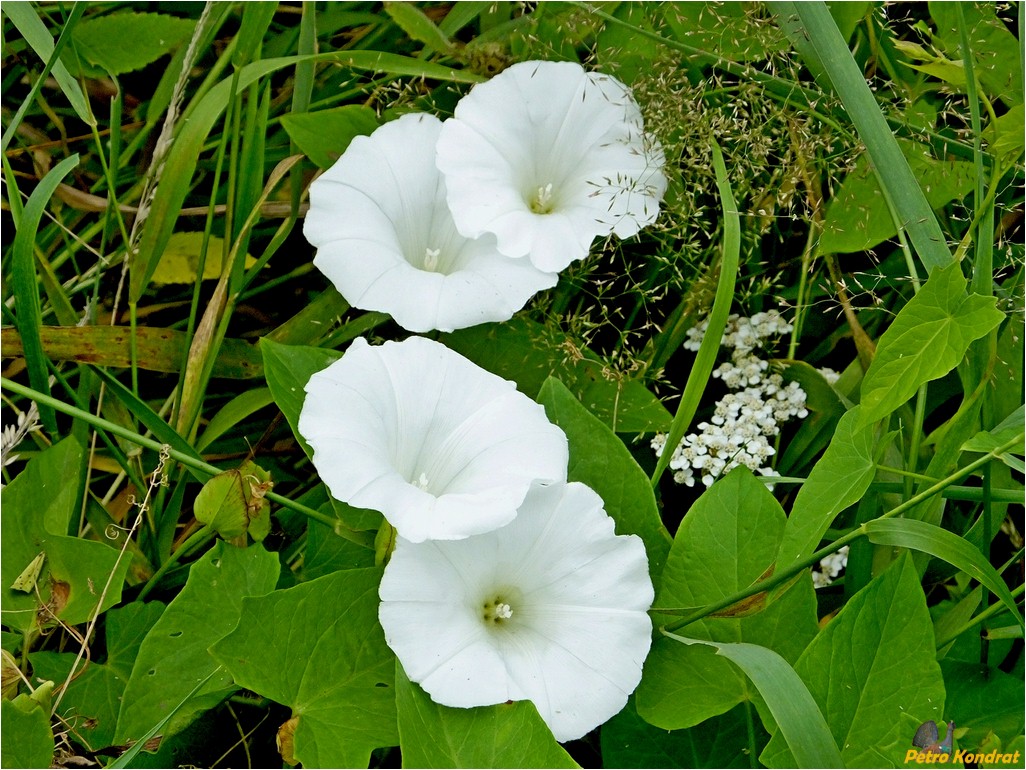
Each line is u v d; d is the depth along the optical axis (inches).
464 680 14.6
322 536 16.5
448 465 15.6
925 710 14.7
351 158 16.9
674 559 15.7
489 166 17.1
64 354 17.1
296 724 15.0
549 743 14.5
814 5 16.8
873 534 15.1
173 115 17.5
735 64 17.6
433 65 17.9
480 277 16.6
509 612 15.3
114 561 16.0
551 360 17.5
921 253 16.2
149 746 15.4
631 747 15.8
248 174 17.5
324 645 15.1
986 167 17.7
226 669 14.8
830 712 14.8
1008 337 16.8
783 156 17.8
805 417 17.8
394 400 15.5
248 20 17.2
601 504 15.4
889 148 16.4
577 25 17.9
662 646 15.6
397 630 14.7
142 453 17.9
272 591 15.2
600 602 15.2
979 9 17.5
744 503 15.7
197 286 17.4
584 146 17.5
